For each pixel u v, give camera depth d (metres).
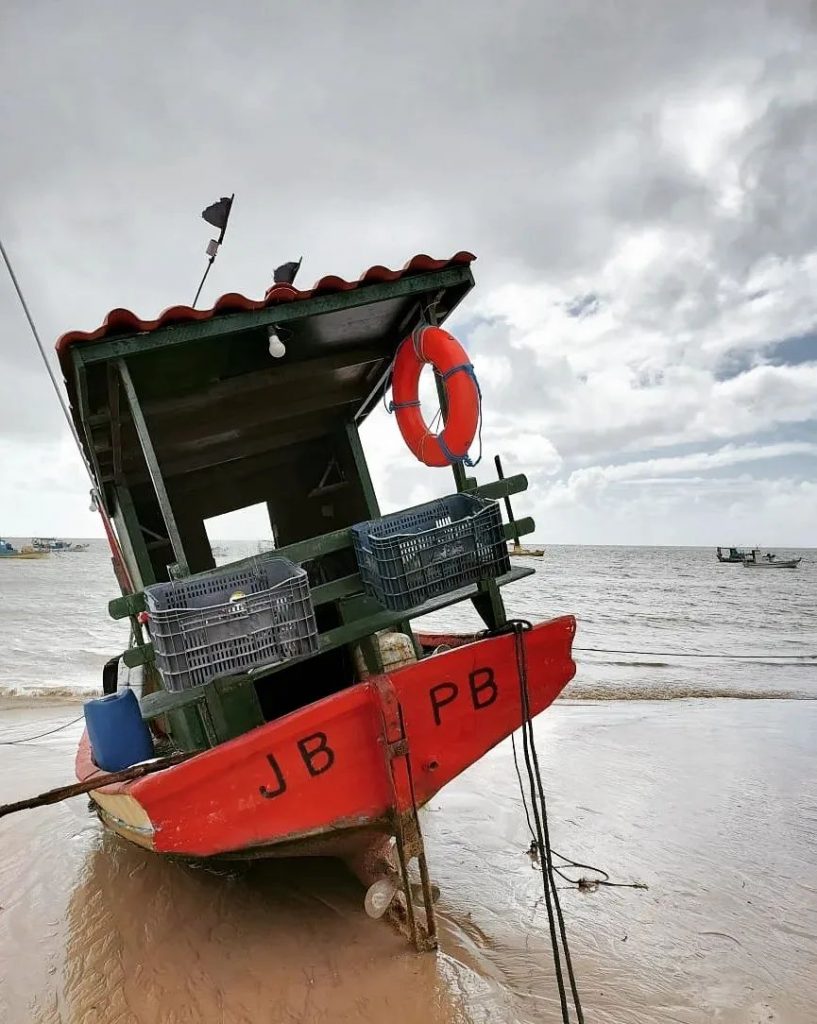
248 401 5.87
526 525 4.44
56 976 3.70
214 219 5.07
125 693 3.89
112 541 6.97
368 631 4.12
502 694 4.04
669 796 6.28
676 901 4.39
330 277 4.17
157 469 3.87
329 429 6.79
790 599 33.06
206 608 3.17
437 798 6.25
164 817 3.32
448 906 4.29
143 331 3.88
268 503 7.62
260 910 4.21
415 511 4.16
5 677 14.07
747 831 5.50
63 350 3.79
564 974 3.61
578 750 7.75
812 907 4.34
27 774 7.41
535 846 5.13
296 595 3.38
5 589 40.44
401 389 4.88
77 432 5.20
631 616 25.88
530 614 26.45
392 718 3.55
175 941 3.92
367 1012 3.23
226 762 3.34
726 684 12.59
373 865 4.59
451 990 3.38
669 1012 3.31
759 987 3.53
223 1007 3.31
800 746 7.94
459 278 4.56
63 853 5.32
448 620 25.06
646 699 11.21
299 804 3.54
